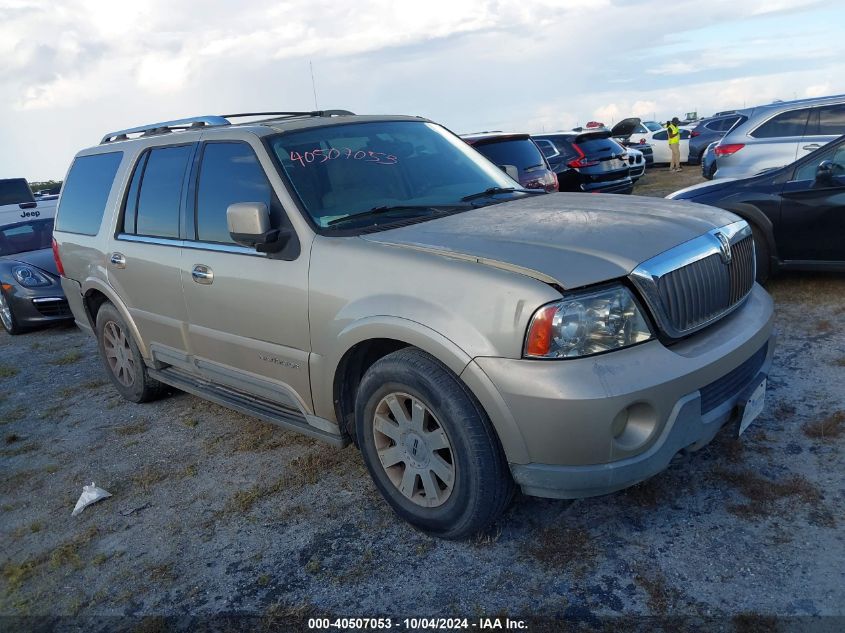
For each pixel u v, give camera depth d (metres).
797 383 4.16
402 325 2.81
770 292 6.17
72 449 4.62
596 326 2.54
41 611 2.95
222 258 3.71
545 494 2.64
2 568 3.33
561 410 2.47
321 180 3.54
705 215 3.28
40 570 3.26
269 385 3.68
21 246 9.20
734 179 6.39
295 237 3.35
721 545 2.79
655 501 3.12
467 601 2.66
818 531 2.79
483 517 2.80
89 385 6.01
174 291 4.12
